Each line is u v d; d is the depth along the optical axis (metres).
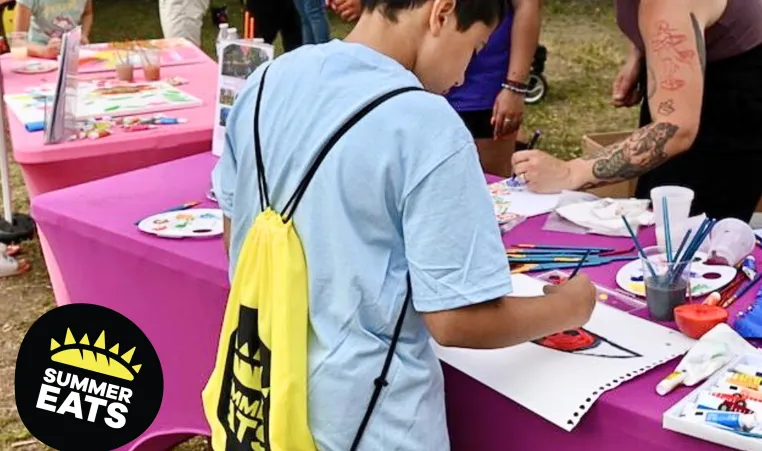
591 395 1.22
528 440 1.30
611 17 8.61
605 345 1.36
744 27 2.04
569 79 6.54
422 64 1.23
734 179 2.20
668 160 2.06
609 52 7.27
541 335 1.24
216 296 1.71
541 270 1.65
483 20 1.21
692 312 1.38
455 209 1.13
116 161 2.54
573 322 1.28
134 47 3.64
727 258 1.61
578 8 9.00
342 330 1.21
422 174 1.13
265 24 5.01
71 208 2.00
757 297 1.48
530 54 2.79
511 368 1.32
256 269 1.27
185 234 1.81
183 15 4.80
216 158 2.37
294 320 1.22
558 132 5.37
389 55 1.22
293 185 1.22
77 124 2.66
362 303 1.19
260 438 1.31
